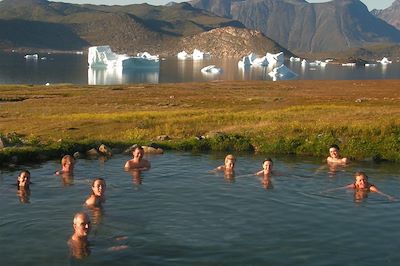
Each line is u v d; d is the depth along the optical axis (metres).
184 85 95.94
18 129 33.44
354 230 13.55
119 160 23.42
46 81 137.38
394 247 12.30
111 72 182.38
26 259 11.43
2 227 13.64
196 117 36.47
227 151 26.19
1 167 21.61
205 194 17.25
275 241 12.65
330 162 23.41
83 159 23.58
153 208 15.47
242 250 12.01
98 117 38.84
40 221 14.16
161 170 21.20
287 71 174.88
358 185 18.27
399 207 15.95
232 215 14.81
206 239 12.75
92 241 12.55
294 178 20.02
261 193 17.50
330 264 11.23
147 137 29.69
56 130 32.62
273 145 26.16
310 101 58.84
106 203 16.00
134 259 11.43
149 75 169.88
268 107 50.56
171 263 11.21
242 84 99.44
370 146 25.03
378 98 63.62
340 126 28.81
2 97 64.56
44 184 18.64
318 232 13.35
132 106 54.34
